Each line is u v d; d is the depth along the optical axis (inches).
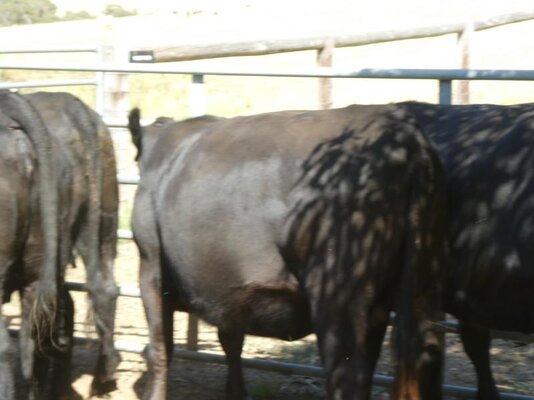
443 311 210.1
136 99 690.8
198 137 225.6
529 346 292.5
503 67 674.2
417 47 807.1
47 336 245.3
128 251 393.7
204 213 209.6
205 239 209.8
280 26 1108.5
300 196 194.9
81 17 1777.8
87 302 259.3
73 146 241.3
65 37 1151.6
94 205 247.9
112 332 258.8
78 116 244.7
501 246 197.5
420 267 188.5
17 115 223.3
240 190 204.1
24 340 232.5
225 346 238.2
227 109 635.5
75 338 291.9
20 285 232.2
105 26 1305.4
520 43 788.0
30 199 225.3
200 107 277.1
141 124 274.5
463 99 415.8
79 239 248.7
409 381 186.9
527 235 193.6
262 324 208.2
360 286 187.9
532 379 267.9
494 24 521.0
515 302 199.3
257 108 637.3
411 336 187.5
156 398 236.4
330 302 189.9
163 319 235.0
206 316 218.2
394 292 193.2
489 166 202.1
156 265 232.5
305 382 272.5
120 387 270.2
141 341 299.7
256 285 202.8
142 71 279.3
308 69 256.2
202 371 285.0
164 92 710.5
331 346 189.9
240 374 239.5
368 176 188.5
